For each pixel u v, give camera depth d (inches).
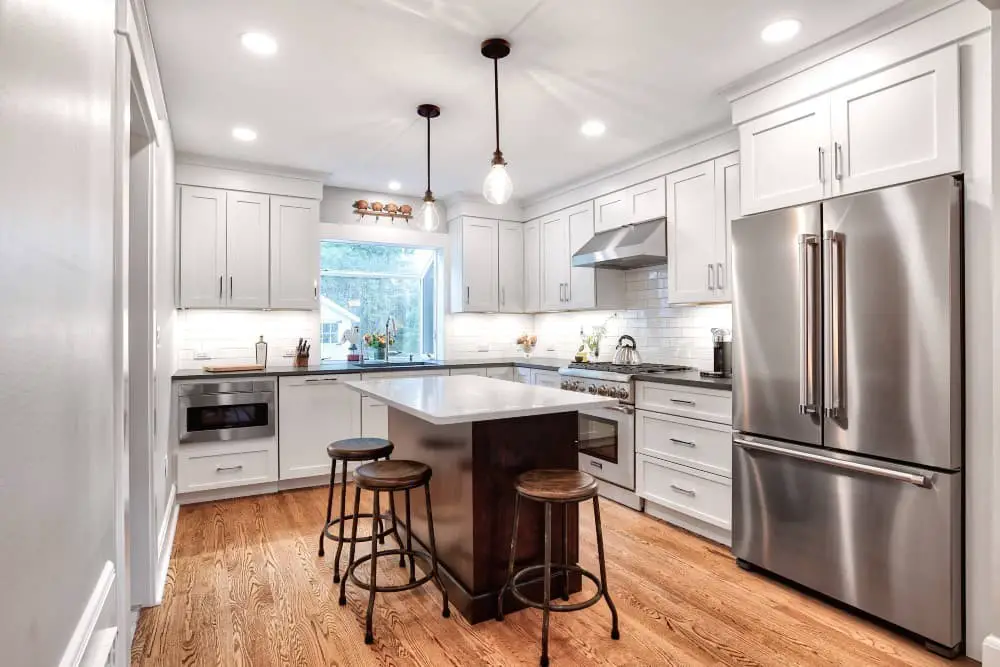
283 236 171.5
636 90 115.8
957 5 81.1
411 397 98.8
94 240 43.7
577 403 90.2
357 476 89.6
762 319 104.8
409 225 206.1
